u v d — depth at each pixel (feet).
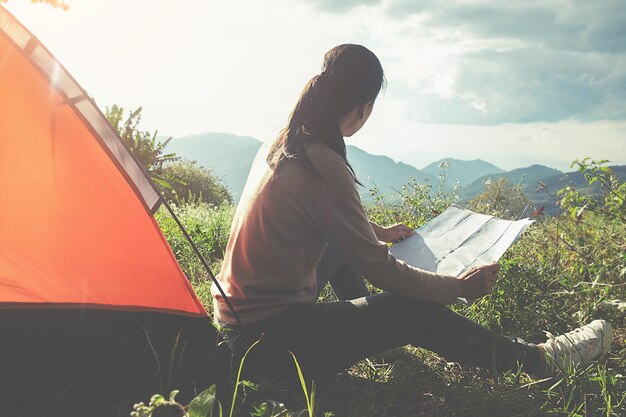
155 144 27.43
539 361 7.93
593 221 15.76
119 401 7.01
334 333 7.07
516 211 15.74
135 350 7.23
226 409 6.75
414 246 8.64
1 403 6.84
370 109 7.16
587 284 11.39
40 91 6.47
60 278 6.99
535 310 10.40
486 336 7.68
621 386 7.72
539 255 13.41
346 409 7.02
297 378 7.11
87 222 6.89
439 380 8.26
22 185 6.66
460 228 8.75
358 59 6.77
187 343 7.35
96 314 7.16
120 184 6.78
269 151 7.14
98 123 6.63
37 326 6.97
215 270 15.40
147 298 7.27
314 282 7.31
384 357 8.89
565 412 6.99
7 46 6.38
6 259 6.80
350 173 6.75
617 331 10.11
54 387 7.03
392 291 7.00
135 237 7.02
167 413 4.83
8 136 6.52
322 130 6.68
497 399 7.27
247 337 7.09
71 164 6.68
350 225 6.72
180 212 25.08
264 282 6.93
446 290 7.17
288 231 6.79
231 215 23.76
